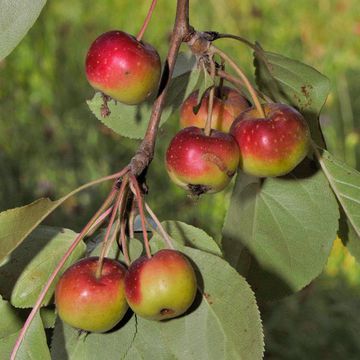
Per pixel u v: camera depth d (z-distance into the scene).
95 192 1.13
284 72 0.44
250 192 0.43
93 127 1.25
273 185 0.43
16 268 0.39
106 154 1.20
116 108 0.45
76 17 1.52
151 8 0.40
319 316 0.92
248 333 0.37
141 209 0.37
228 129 0.42
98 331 0.37
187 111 0.43
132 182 0.37
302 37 1.54
